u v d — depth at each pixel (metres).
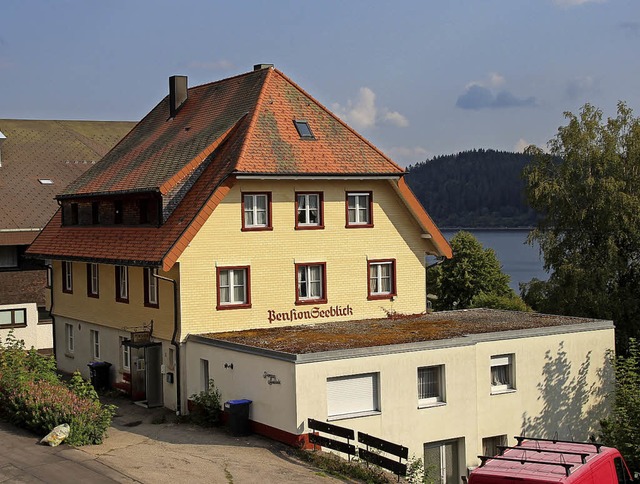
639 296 47.03
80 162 56.25
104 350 35.50
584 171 47.94
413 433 26.78
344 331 30.09
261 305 31.66
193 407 29.22
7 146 55.12
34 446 22.42
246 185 31.38
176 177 31.41
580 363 31.11
